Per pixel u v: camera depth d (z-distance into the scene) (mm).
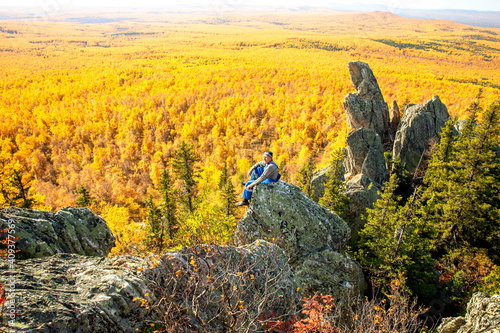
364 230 19031
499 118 19906
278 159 88938
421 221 21031
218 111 141250
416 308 16156
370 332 7578
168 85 189875
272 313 7422
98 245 11312
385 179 31016
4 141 118875
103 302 5672
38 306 5047
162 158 106000
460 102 109312
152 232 26328
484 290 16219
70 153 113062
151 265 6984
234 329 5777
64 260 7402
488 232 21328
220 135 121125
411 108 35719
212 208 18062
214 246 8227
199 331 6102
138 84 198375
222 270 7480
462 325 9289
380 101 39875
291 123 118562
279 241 11555
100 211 35406
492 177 20766
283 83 181625
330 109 125438
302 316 8047
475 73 192875
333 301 9812
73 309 5250
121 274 6629
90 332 5164
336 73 195875
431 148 31875
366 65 39844
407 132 33688
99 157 99438
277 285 7980
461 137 25266
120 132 126625
